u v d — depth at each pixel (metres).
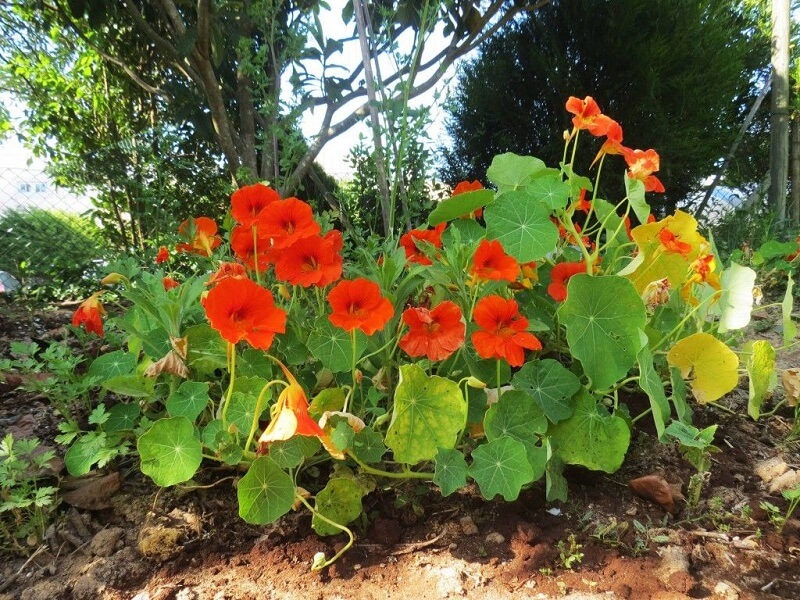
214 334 0.46
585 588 0.36
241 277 0.38
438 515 0.44
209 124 1.47
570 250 0.61
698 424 0.58
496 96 1.85
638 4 1.69
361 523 0.43
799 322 0.93
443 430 0.41
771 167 1.77
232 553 0.40
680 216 0.52
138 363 0.53
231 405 0.42
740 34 2.05
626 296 0.42
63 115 1.54
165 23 1.39
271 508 0.38
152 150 1.37
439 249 0.52
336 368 0.44
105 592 0.37
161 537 0.40
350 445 0.40
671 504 0.44
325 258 0.44
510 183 0.60
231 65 1.54
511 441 0.40
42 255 1.31
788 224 1.66
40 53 1.58
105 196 1.48
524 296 0.56
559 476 0.44
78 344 0.76
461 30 1.41
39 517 0.41
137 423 0.48
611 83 1.77
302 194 1.52
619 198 1.79
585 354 0.43
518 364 0.41
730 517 0.43
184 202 1.50
